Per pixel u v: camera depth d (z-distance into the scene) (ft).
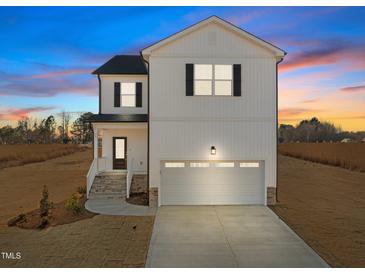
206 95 50.37
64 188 72.02
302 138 261.85
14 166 125.29
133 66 67.36
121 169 66.03
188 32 49.88
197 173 50.62
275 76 50.52
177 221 41.32
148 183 50.24
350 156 141.18
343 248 31.30
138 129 63.05
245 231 37.01
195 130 50.21
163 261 28.35
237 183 50.67
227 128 50.31
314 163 138.72
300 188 70.85
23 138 266.77
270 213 45.29
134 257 29.32
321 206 50.70
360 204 53.11
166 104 50.11
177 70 50.14
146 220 41.75
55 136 279.49
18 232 37.40
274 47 49.75
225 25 49.88
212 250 31.04
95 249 31.45
